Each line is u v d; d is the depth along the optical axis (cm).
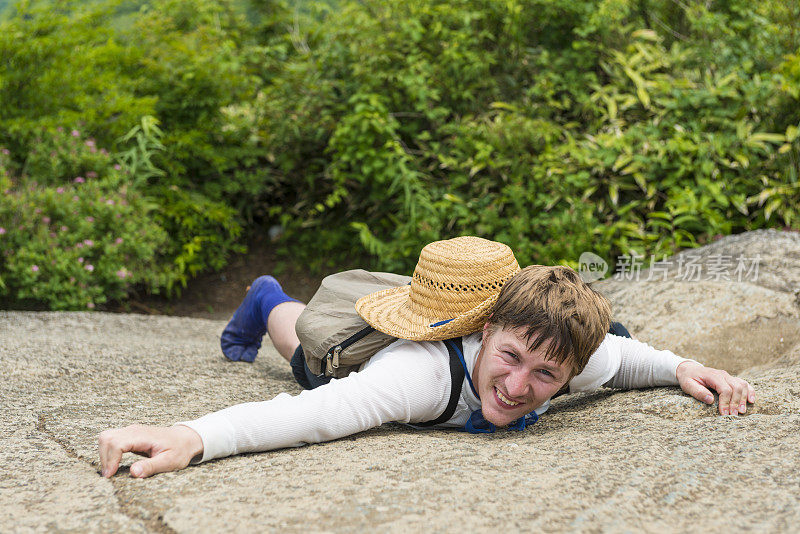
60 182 436
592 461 145
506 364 161
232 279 538
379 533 112
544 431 180
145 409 201
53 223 412
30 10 482
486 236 486
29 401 206
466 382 174
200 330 366
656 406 184
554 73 545
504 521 116
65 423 185
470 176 505
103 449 144
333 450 157
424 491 128
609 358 194
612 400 198
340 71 554
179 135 510
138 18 560
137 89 516
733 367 256
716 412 180
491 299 167
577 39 558
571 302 158
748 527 113
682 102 498
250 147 550
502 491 128
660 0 589
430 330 169
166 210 492
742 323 274
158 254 498
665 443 158
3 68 448
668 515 119
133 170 463
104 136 484
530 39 566
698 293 297
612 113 515
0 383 223
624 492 127
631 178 492
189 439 147
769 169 490
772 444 152
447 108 537
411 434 174
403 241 491
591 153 486
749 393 181
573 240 454
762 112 504
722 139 479
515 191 473
